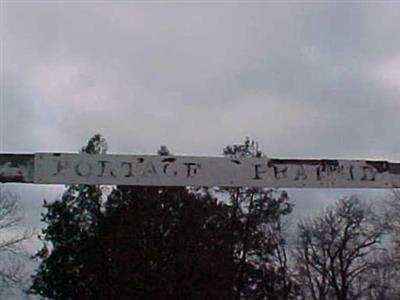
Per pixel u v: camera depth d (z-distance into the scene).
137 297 45.62
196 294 45.97
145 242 46.72
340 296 57.28
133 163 8.34
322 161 8.79
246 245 49.50
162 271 46.16
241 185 8.50
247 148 48.56
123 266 46.16
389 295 54.78
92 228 48.16
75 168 8.27
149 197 47.38
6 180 8.16
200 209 48.00
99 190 48.78
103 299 46.47
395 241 56.22
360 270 57.00
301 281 58.25
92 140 46.22
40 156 8.27
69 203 48.97
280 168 8.66
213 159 8.50
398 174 8.98
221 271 46.91
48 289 48.06
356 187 8.84
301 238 59.84
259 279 49.16
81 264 47.66
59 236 48.53
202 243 47.28
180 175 8.41
